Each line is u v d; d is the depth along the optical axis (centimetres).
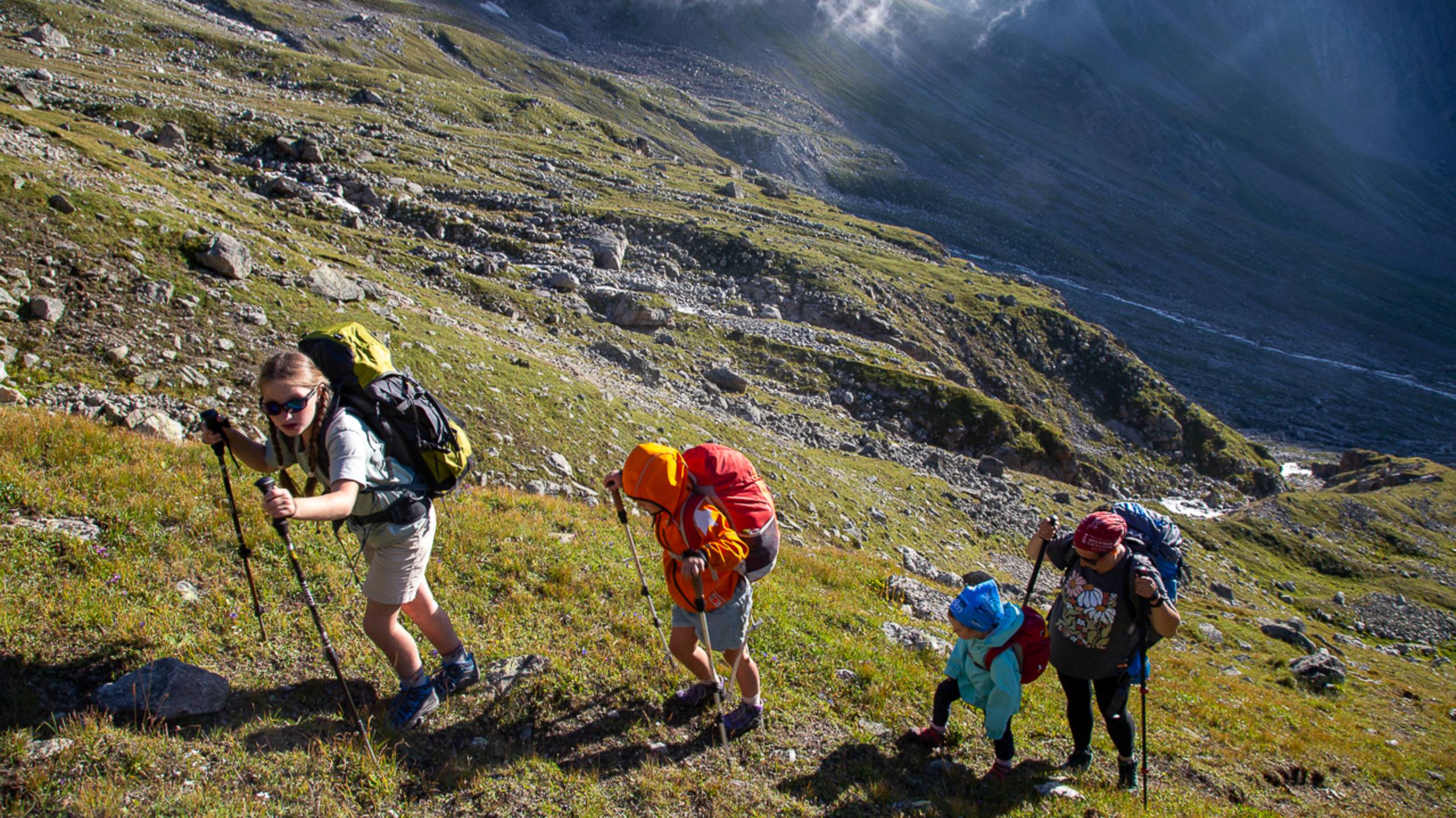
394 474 520
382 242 4706
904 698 812
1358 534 6300
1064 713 918
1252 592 4984
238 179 5403
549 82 18975
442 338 2781
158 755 509
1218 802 827
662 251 7225
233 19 14675
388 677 640
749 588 627
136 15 10769
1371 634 4869
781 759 655
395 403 517
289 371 475
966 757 734
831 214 11475
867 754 695
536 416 2619
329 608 710
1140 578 666
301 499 440
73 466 855
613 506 1483
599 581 895
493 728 617
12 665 551
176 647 611
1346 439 11794
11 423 925
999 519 4103
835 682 805
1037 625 681
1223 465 7800
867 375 5600
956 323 7919
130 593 662
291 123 7094
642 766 605
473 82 17012
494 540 946
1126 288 19138
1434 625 4981
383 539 523
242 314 2173
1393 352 17850
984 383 7562
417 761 566
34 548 677
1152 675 1505
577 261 6184
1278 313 19500
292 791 507
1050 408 7700
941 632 1200
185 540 754
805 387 5300
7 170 2081
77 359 1761
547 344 3919
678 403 3891
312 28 15425
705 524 570
